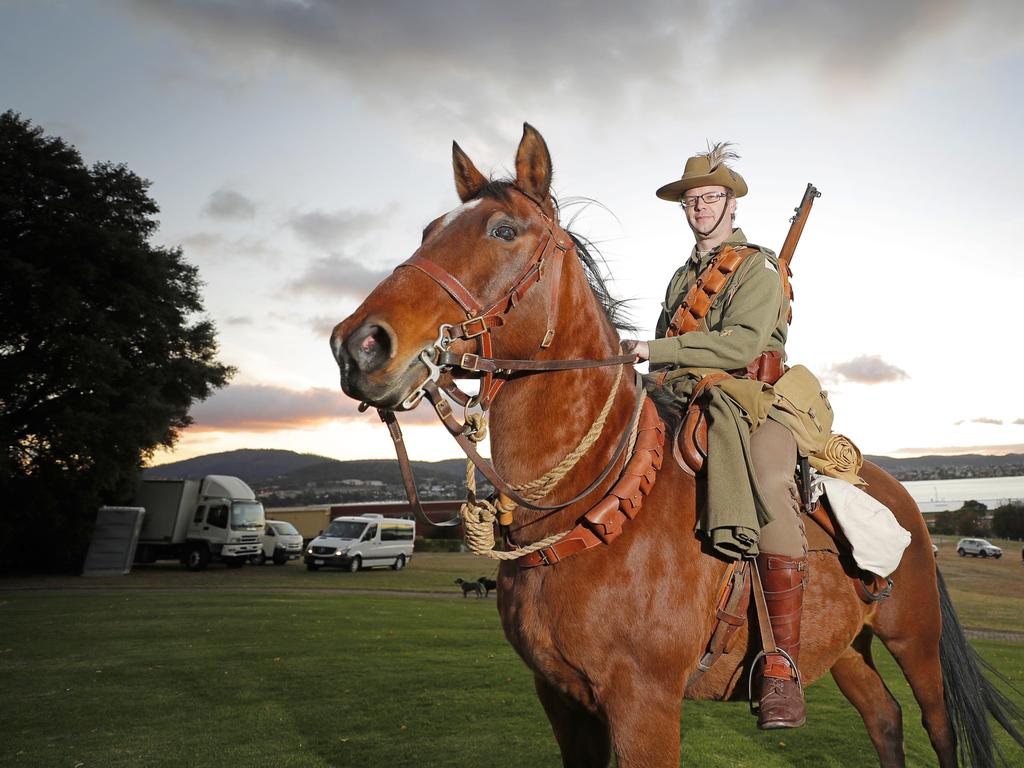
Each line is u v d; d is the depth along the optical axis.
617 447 2.33
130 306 26.83
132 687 7.06
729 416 2.33
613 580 2.16
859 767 4.54
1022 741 3.10
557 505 2.20
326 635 10.78
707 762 4.63
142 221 29.28
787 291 2.72
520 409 2.25
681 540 2.26
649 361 2.43
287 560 35.16
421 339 1.95
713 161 2.89
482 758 4.72
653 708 2.13
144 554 29.14
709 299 2.65
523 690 6.87
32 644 9.83
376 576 27.78
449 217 2.20
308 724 5.64
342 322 1.97
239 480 31.47
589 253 2.49
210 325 31.33
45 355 25.52
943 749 3.01
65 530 26.92
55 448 25.64
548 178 2.24
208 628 11.52
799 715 2.28
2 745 5.11
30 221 25.92
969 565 39.72
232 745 5.07
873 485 3.05
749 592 2.41
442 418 2.01
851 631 2.77
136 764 4.66
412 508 2.13
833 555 2.71
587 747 2.41
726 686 2.53
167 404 28.03
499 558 2.20
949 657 3.09
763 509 2.26
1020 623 17.50
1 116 26.75
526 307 2.13
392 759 4.71
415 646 9.75
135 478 28.31
